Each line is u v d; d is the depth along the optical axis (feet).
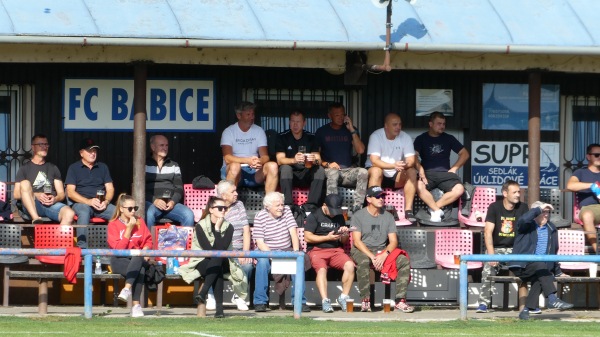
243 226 144.56
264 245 141.90
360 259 141.90
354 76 155.02
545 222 135.74
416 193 159.22
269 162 153.17
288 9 147.95
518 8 152.76
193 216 151.53
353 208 155.12
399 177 157.07
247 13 145.69
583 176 159.12
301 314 130.41
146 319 126.62
